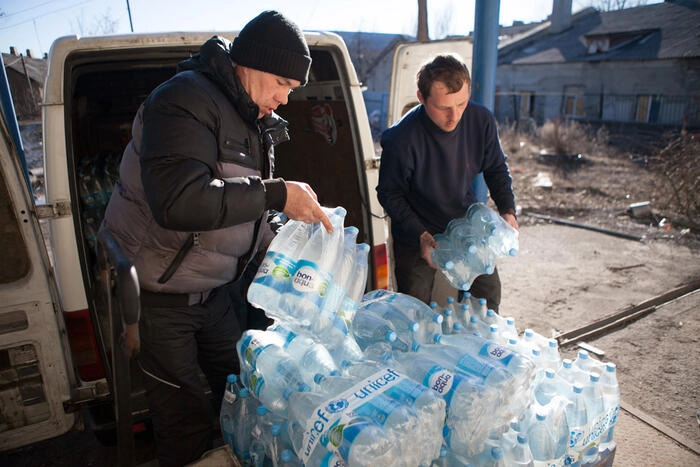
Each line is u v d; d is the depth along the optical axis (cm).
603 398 205
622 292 474
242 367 183
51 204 203
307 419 146
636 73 2234
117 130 363
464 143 268
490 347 182
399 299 229
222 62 161
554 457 178
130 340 135
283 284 165
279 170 367
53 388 220
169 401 195
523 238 649
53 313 214
